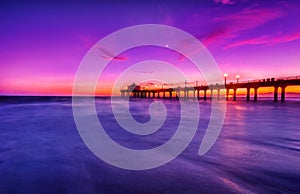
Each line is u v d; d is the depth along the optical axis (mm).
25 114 19391
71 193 3664
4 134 9406
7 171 4727
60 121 14250
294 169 4773
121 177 4379
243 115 18141
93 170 4797
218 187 3869
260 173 4562
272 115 18109
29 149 6738
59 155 6047
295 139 8055
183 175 4477
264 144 7266
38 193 3680
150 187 3881
